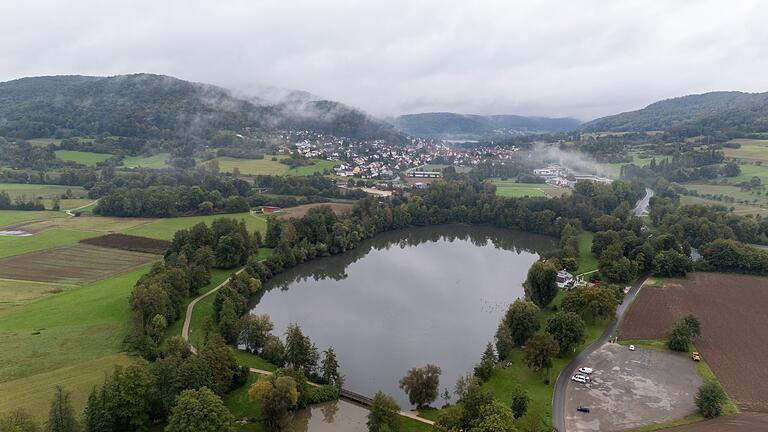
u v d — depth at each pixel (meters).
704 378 103.44
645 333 126.06
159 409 82.88
